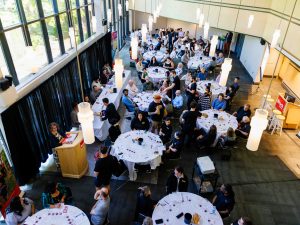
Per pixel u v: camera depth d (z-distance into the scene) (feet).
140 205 14.42
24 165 17.93
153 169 19.83
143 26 26.00
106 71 34.04
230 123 23.18
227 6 36.81
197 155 22.63
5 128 15.65
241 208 17.62
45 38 21.68
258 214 17.25
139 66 36.55
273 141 25.13
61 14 24.54
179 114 28.60
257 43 39.22
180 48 47.55
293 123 26.78
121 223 16.16
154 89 32.60
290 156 23.16
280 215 17.28
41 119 19.94
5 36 16.70
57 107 22.74
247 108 24.34
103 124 23.08
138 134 20.77
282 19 28.40
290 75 37.37
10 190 16.21
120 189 18.72
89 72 31.53
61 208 13.88
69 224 13.03
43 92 19.90
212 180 19.03
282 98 26.91
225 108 26.48
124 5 56.54
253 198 18.49
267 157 22.85
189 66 38.01
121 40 54.95
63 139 18.75
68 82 25.05
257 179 20.30
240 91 36.09
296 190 19.43
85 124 11.31
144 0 55.42
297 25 24.53
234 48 55.16
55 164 21.04
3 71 16.70
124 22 57.77
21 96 17.31
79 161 19.04
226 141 21.65
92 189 18.69
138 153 18.61
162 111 23.67
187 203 14.57
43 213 13.57
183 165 21.38
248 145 10.93
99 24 35.58
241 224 12.64
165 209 14.14
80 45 29.35
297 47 24.29
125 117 28.30
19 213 13.75
